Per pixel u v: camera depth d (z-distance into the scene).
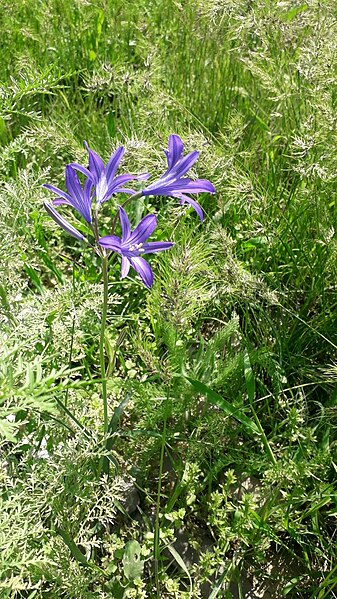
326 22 0.61
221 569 0.44
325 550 0.43
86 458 0.38
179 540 0.45
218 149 0.55
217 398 0.42
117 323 0.52
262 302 0.55
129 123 0.66
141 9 0.86
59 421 0.39
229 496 0.43
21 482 0.37
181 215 0.56
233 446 0.50
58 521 0.38
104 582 0.41
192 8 0.77
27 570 0.35
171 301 0.37
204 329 0.58
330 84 0.56
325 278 0.54
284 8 0.62
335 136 0.52
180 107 0.63
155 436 0.45
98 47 0.85
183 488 0.45
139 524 0.45
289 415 0.43
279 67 0.62
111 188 0.32
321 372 0.53
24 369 0.33
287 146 0.62
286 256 0.59
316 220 0.56
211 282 0.51
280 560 0.45
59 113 0.74
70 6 0.86
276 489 0.42
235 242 0.54
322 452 0.42
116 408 0.44
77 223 0.58
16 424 0.29
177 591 0.39
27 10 0.87
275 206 0.58
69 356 0.44
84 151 0.55
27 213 0.43
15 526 0.34
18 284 0.45
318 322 0.55
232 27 0.67
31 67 0.65
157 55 0.72
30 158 0.68
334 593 0.43
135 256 0.32
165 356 0.53
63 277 0.60
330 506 0.46
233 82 0.74
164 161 0.51
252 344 0.54
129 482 0.45
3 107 0.47
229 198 0.58
